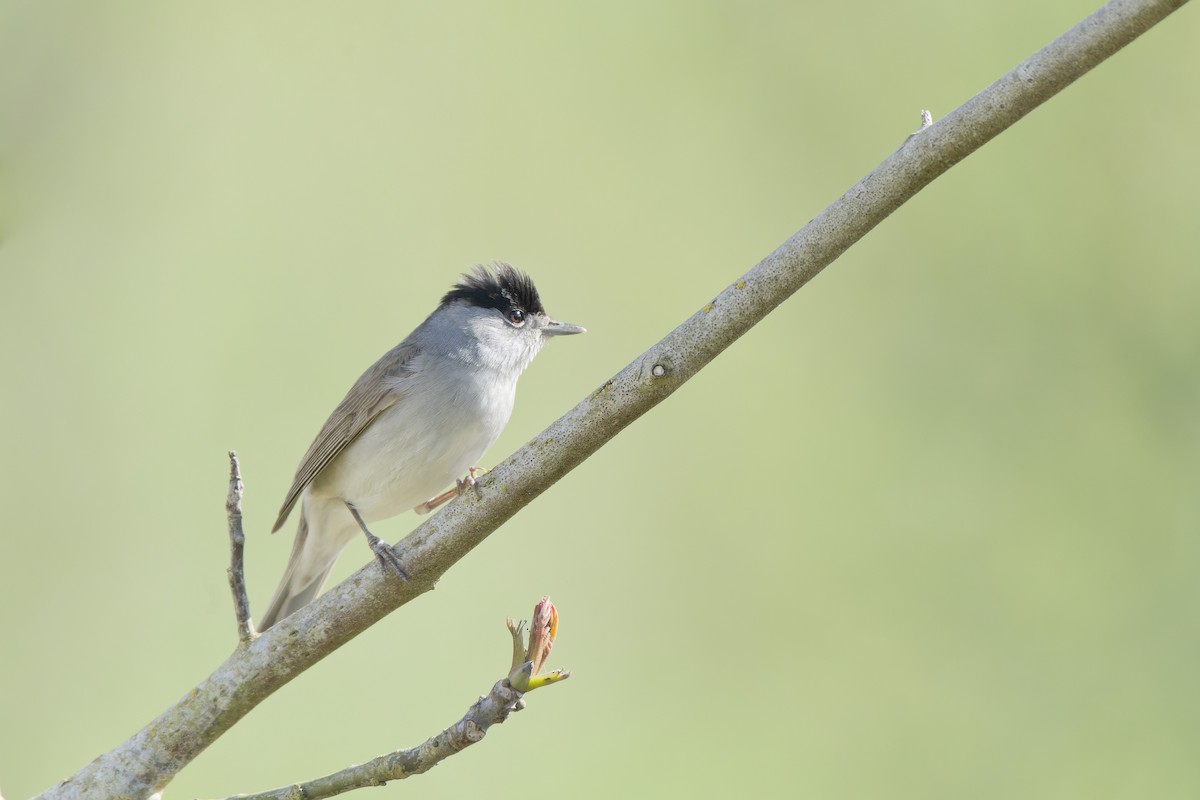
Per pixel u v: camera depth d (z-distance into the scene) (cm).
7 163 1098
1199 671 1081
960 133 482
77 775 531
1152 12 454
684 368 515
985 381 1255
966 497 1202
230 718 539
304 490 876
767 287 506
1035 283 1284
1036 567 1157
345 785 504
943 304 1298
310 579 891
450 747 491
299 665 541
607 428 526
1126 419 1205
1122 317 1255
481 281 905
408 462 847
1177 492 1160
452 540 539
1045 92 471
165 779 534
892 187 491
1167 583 1124
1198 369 1205
